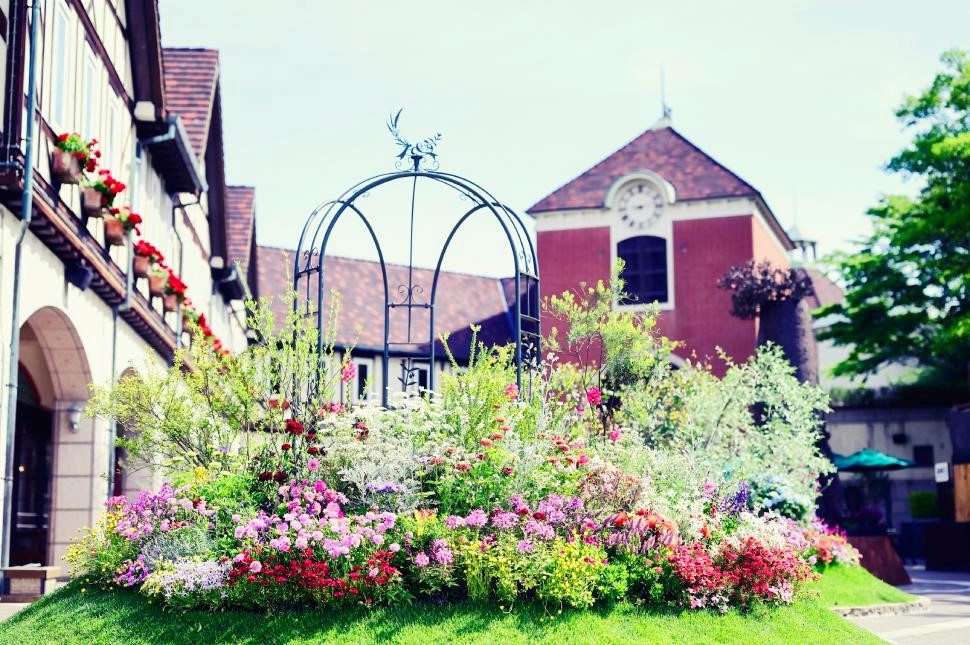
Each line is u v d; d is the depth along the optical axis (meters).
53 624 9.85
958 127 34.19
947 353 38.19
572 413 13.98
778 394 19.31
